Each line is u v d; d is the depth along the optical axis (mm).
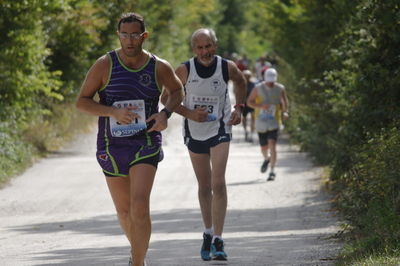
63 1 46938
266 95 38625
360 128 28516
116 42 64438
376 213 21016
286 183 37500
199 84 19719
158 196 34781
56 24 54250
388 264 15508
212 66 19750
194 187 37312
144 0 76688
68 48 55906
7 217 29891
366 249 18344
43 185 37938
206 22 144750
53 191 36250
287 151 51094
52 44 54656
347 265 16641
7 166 40688
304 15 49656
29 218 29469
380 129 26422
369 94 27406
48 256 19922
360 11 26969
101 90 15305
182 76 19797
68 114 57594
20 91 44500
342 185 32156
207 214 19625
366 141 26938
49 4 46031
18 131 46656
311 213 28656
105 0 64000
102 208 31969
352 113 28766
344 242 21266
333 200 30672
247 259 19062
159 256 19797
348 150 28797
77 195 35188
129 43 14852
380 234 19047
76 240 23609
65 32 54969
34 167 43812
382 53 26906
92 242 23000
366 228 21062
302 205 30984
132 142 15242
